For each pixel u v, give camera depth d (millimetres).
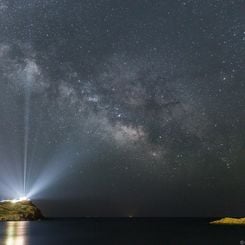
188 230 137875
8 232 127875
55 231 136500
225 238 94875
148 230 143875
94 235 113688
